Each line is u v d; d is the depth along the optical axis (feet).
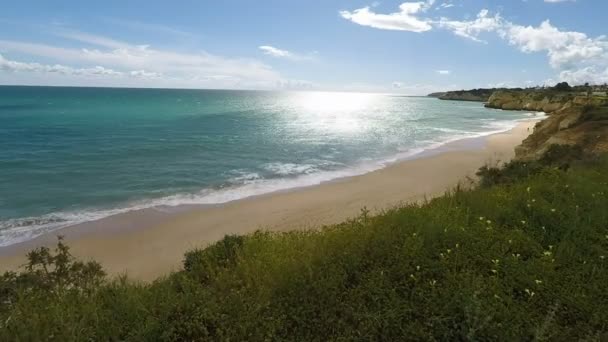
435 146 107.34
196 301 12.82
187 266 20.80
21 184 63.46
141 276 31.86
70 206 52.39
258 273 14.46
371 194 57.16
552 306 11.82
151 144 104.94
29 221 46.26
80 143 104.83
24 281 17.33
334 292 12.75
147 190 60.64
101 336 11.05
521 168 37.06
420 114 269.85
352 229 18.38
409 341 10.83
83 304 12.95
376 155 93.25
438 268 14.15
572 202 21.61
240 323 11.46
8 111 204.64
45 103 279.69
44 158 84.48
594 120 68.85
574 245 16.10
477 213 20.49
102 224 45.27
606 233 17.70
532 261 14.83
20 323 11.27
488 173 40.37
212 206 52.29
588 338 10.57
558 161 44.14
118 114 198.49
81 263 19.31
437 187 60.29
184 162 82.43
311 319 11.75
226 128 147.13
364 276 13.94
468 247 16.03
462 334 10.75
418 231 17.03
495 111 316.60
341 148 103.96
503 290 13.04
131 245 39.14
